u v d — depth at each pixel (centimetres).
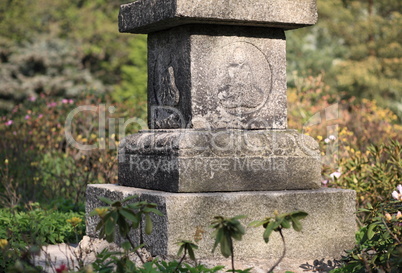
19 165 843
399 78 1748
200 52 483
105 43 2017
